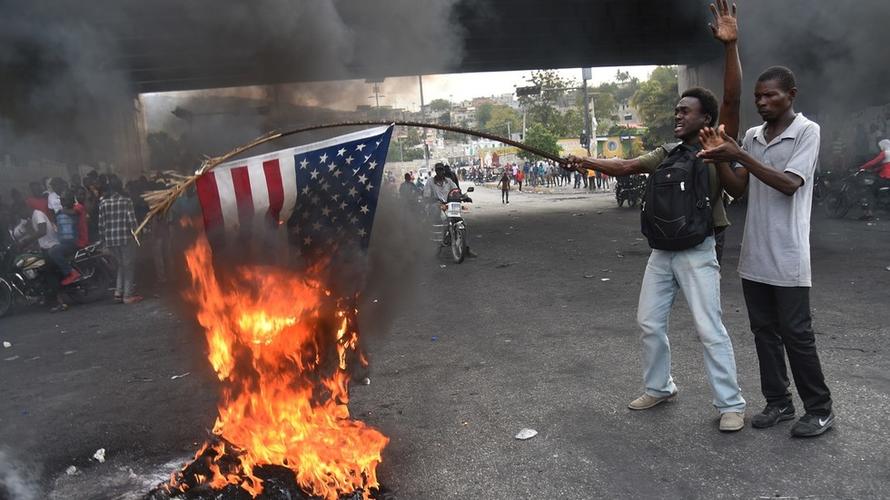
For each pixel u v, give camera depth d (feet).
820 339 15.75
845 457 9.80
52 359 19.42
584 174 12.32
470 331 19.19
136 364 17.95
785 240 10.48
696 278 11.18
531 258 33.94
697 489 9.23
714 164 11.19
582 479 9.72
